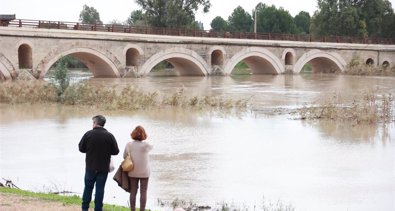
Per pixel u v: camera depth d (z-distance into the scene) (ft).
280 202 60.64
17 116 121.70
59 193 62.34
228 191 64.95
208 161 80.12
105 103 140.05
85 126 109.29
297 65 294.46
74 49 209.87
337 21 366.63
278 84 219.41
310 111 129.70
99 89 145.69
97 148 44.78
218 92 179.32
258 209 57.77
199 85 207.41
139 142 46.47
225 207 57.72
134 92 145.79
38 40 198.90
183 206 58.23
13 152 85.46
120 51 225.97
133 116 123.54
